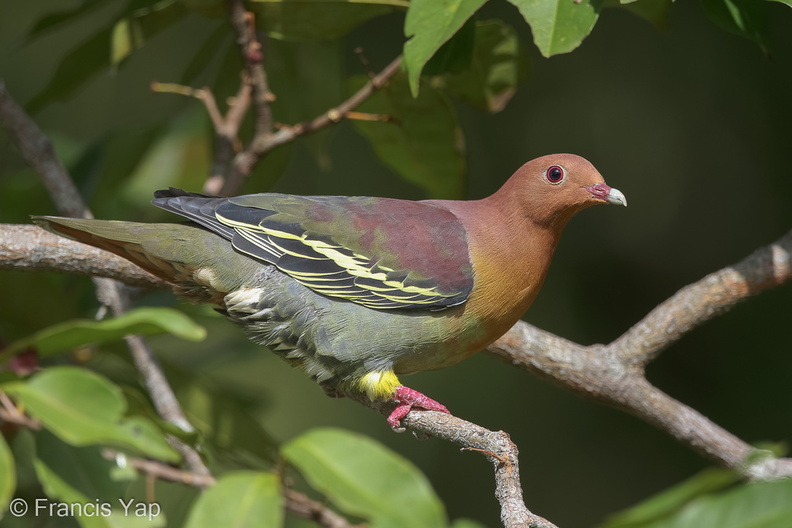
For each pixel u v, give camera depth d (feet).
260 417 41.78
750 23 26.78
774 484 15.56
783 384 43.70
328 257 28.60
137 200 38.93
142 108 52.24
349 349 28.73
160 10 32.17
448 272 28.66
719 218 46.39
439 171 36.99
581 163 29.45
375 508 18.39
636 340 32.78
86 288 36.63
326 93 37.52
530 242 29.48
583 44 45.83
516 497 21.54
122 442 18.66
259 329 29.32
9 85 51.19
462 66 30.01
